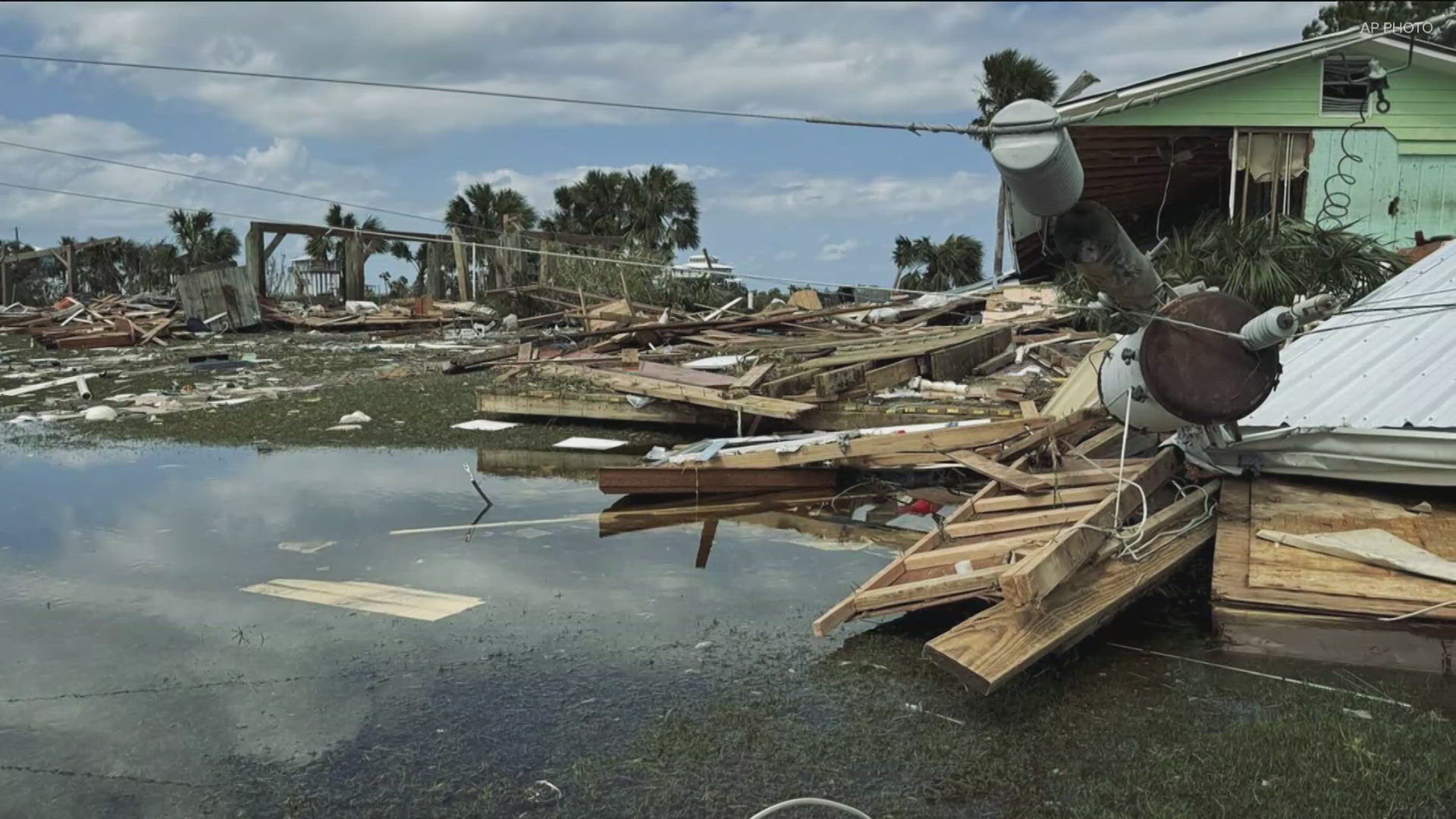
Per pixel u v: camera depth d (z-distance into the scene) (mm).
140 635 5355
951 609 5469
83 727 4270
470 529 7461
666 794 3641
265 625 5484
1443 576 4730
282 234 29812
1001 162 3510
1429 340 6770
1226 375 4992
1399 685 4402
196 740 4145
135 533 7410
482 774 3822
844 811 3479
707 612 5598
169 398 14516
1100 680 4535
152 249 52812
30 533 7438
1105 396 5844
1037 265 18062
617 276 28234
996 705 4301
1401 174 14039
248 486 9000
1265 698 4289
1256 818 3338
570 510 8055
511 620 5496
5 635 5367
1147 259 4793
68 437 11781
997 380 12500
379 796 3686
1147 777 3637
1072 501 6293
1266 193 15320
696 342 16688
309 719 4324
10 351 23734
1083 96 13289
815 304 23859
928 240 41219
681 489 8234
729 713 4285
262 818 3561
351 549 6941
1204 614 5344
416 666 4879
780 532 7355
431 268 35312
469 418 12719
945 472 8664
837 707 4328
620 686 4602
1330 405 6312
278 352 22375
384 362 19781
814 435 9102
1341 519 5512
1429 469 5555
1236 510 5828
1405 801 3408
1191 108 13867
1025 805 3498
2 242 44000
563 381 13164
